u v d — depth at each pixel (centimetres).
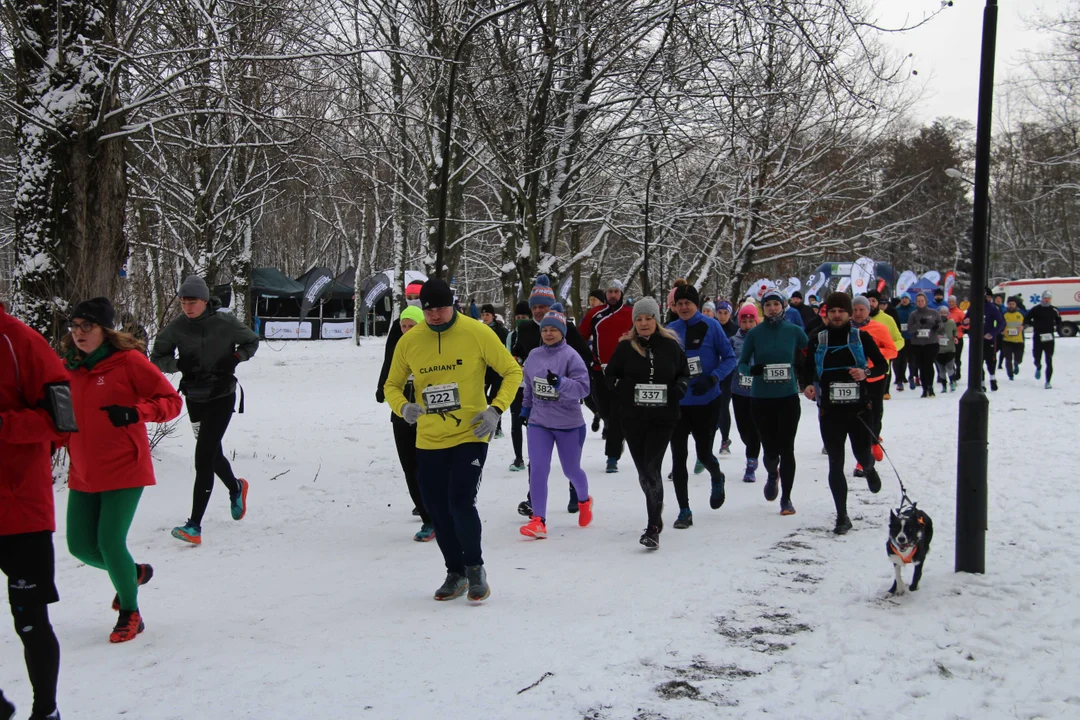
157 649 459
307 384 2212
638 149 1864
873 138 2430
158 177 1933
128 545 700
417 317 722
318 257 5544
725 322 1234
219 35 922
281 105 1145
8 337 351
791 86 1805
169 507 831
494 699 384
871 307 1173
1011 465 955
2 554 351
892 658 434
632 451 692
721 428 1175
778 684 402
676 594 545
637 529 747
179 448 1150
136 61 915
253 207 2303
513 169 1719
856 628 477
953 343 1891
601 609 518
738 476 1005
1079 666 415
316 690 397
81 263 911
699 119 1736
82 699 392
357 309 4081
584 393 723
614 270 3278
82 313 490
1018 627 470
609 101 1736
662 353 681
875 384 961
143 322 1060
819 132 2342
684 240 2169
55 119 892
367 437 1335
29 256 901
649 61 1642
